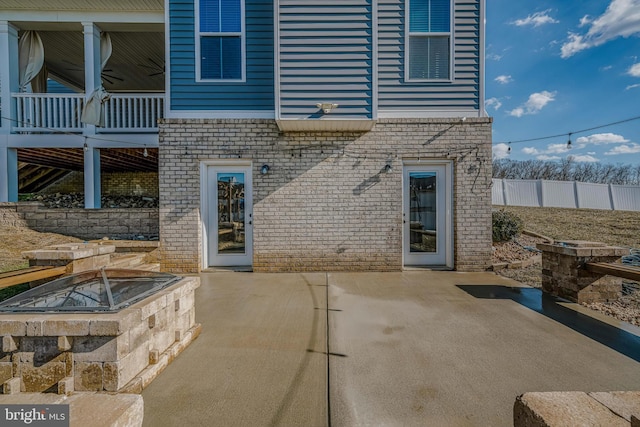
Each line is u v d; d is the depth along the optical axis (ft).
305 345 10.10
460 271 20.02
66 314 7.18
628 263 18.74
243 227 21.16
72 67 33.96
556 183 45.88
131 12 24.62
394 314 12.77
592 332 10.90
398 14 19.90
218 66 20.26
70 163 33.68
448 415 6.83
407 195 20.86
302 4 18.24
